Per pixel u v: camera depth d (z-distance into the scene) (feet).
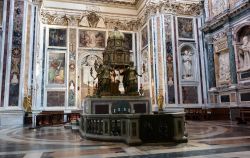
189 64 68.39
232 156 15.52
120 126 22.62
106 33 79.97
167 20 68.13
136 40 82.28
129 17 82.69
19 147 20.40
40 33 72.64
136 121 21.03
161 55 66.13
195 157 15.44
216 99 61.26
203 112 57.93
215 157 15.33
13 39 50.11
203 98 66.80
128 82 41.57
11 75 48.70
